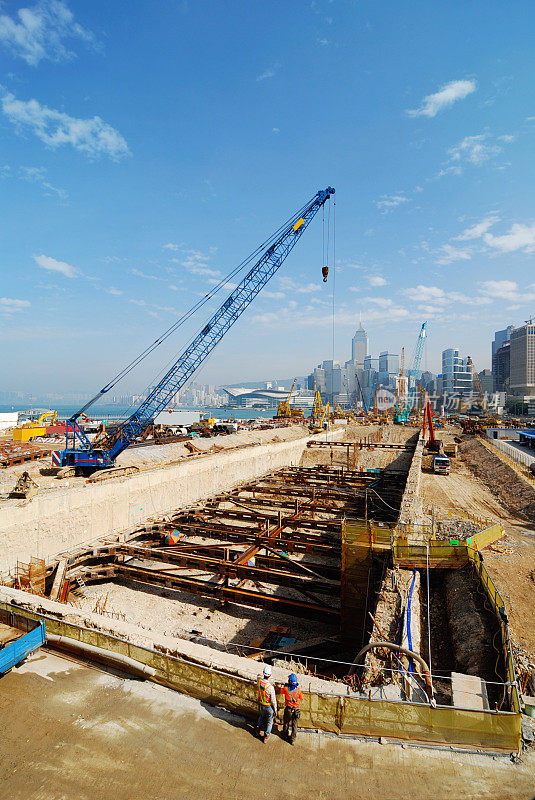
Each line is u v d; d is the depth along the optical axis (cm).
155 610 2547
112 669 1188
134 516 3572
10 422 9450
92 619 1378
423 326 17138
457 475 5838
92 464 4344
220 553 2866
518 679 1256
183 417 12294
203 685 1055
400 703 912
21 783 816
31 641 1211
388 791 795
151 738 934
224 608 2600
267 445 6712
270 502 4347
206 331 5766
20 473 4266
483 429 10688
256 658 1975
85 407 4794
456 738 888
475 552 2125
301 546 2933
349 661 1994
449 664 1594
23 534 2570
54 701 1055
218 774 838
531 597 1980
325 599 2756
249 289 6041
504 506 4059
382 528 2252
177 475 4184
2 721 986
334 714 942
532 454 6556
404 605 1705
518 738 866
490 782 809
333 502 4819
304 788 804
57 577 2562
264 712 926
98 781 822
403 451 7800
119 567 2873
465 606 1859
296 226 6144
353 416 17400
